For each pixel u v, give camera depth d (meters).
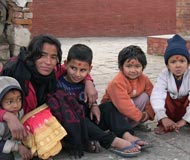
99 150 3.46
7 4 6.00
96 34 17.95
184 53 3.71
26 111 3.25
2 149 2.99
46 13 16.97
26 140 3.11
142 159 3.29
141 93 3.85
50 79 3.29
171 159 3.31
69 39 16.72
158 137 3.81
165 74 3.89
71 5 17.33
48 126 3.13
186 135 3.87
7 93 2.99
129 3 18.20
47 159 3.14
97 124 3.62
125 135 3.49
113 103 3.66
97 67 8.40
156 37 10.38
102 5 17.83
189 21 9.59
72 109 3.32
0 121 3.00
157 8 18.59
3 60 5.89
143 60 3.70
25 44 6.02
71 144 3.28
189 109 3.76
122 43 14.87
